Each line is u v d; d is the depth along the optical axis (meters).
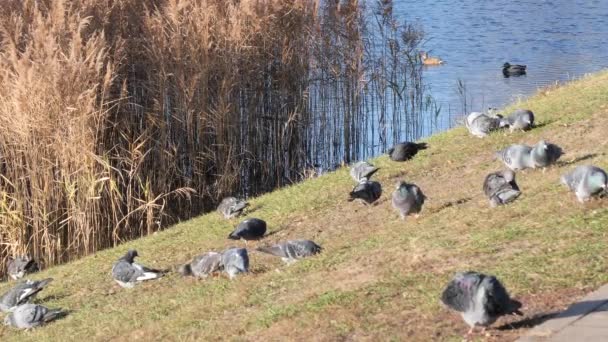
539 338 10.44
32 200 25.48
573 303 11.31
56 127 25.22
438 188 20.77
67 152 25.08
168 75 28.56
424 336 11.18
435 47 55.91
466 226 16.05
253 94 31.11
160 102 28.12
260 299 14.81
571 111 24.53
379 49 39.41
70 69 25.14
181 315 15.23
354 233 18.73
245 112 30.92
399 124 36.91
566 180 15.73
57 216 25.36
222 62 29.81
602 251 12.95
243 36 30.38
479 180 20.47
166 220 27.69
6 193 25.11
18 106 24.72
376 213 20.12
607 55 51.44
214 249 20.41
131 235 26.42
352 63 33.62
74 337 15.95
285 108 31.88
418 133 36.56
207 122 29.27
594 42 56.03
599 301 11.25
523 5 73.00
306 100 32.50
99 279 20.36
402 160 23.97
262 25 31.23
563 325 10.69
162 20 29.36
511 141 23.11
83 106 25.14
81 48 26.28
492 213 16.48
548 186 17.52
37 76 24.89
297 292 14.55
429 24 64.25
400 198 17.77
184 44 29.02
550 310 11.28
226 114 29.39
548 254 13.22
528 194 17.28
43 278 21.38
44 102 25.05
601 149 20.02
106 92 26.27
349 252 16.45
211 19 29.94
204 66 29.14
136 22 29.73
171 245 21.69
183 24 29.41
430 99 38.69
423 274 13.62
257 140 31.16
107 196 25.95
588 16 66.88
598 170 15.27
